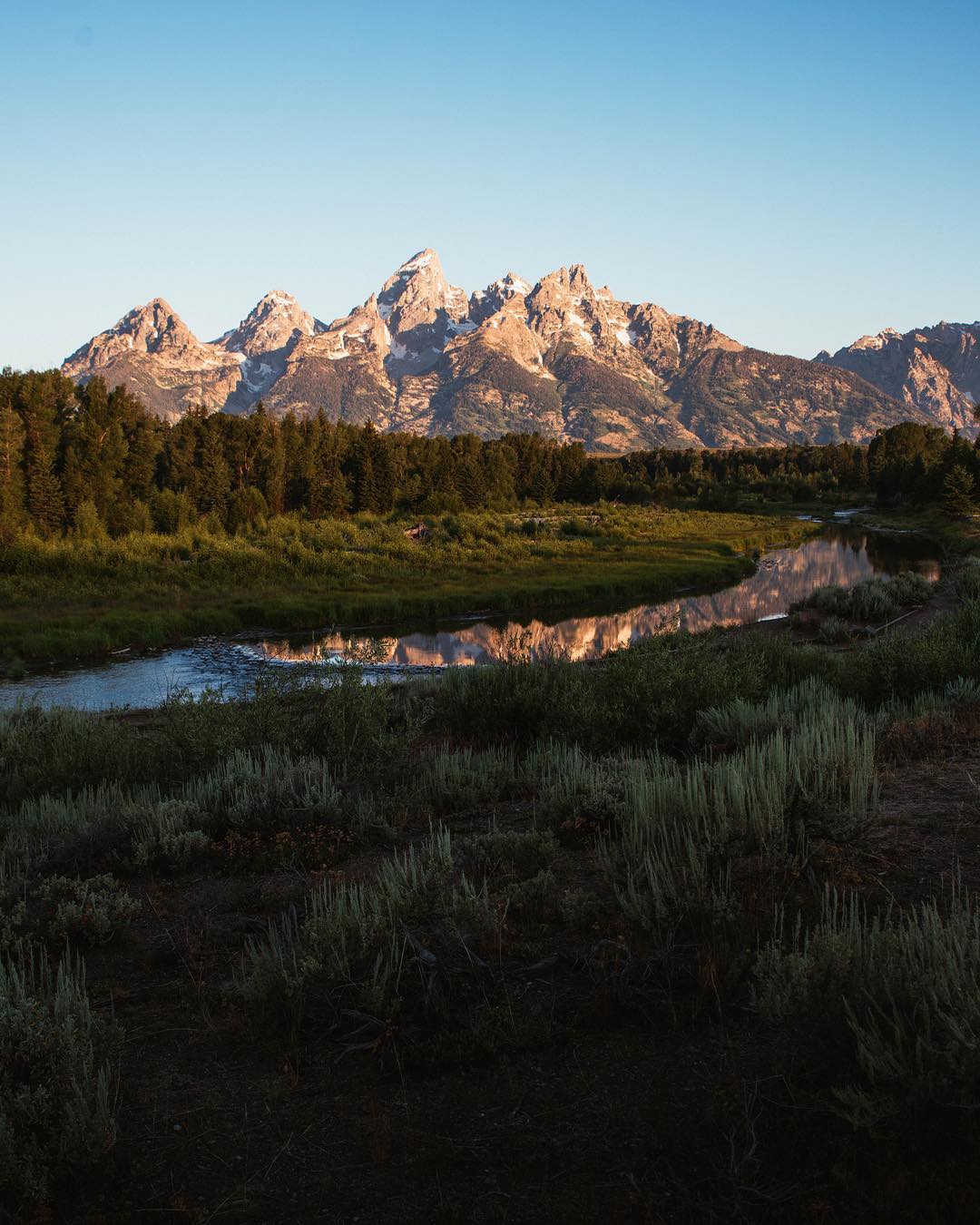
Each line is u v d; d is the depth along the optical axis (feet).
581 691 34.22
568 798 21.13
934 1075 8.45
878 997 10.02
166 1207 8.50
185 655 98.94
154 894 18.54
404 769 26.99
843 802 17.69
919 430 510.17
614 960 12.37
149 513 202.80
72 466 197.77
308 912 15.58
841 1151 8.39
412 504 306.35
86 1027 10.92
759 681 36.88
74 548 160.86
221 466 231.50
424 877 14.99
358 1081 10.66
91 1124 9.21
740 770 18.54
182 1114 10.09
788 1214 7.70
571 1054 10.74
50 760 30.86
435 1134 9.41
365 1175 8.84
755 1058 10.23
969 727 28.04
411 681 57.77
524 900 15.30
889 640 43.09
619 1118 9.36
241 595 137.28
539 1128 9.36
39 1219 8.43
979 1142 8.18
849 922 13.00
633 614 129.49
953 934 10.31
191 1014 12.76
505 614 132.57
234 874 19.66
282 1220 8.25
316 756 28.60
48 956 15.35
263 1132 9.70
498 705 35.65
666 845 14.89
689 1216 7.89
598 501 418.31
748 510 419.13
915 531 301.02
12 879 18.61
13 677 84.94
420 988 12.17
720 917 12.84
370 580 160.25
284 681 34.65
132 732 35.55
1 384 208.95
